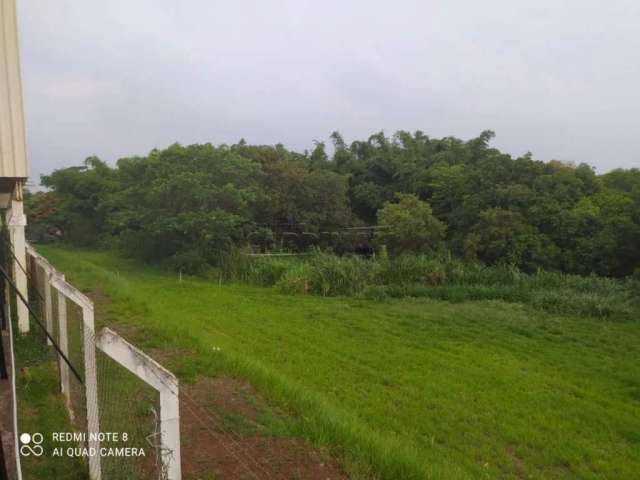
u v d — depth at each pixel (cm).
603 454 760
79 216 3881
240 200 2603
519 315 1705
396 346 1284
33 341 870
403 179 3878
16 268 1003
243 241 2950
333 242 3481
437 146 4484
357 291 2044
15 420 439
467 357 1223
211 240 2541
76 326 674
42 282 879
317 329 1410
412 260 2230
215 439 579
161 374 320
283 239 3438
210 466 516
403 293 2025
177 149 2781
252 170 2853
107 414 441
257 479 500
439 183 3244
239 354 961
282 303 1808
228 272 2422
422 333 1438
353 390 945
